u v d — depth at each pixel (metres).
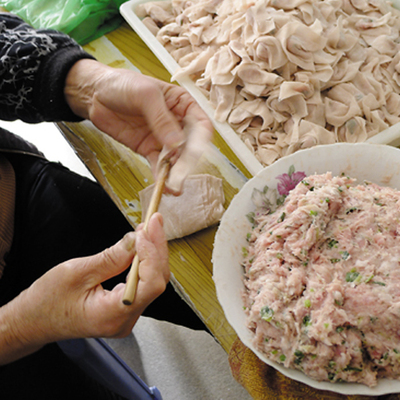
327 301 0.60
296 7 1.01
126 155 1.08
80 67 0.86
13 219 0.99
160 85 0.86
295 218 0.67
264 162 0.95
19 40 0.86
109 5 1.36
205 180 0.96
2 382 0.80
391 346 0.58
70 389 0.91
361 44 1.07
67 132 1.15
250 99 1.01
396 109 1.00
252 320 0.63
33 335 0.67
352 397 0.66
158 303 1.02
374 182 0.76
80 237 1.05
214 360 1.52
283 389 0.68
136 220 0.98
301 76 0.96
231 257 0.71
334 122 0.97
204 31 1.14
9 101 0.90
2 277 0.91
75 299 0.64
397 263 0.62
